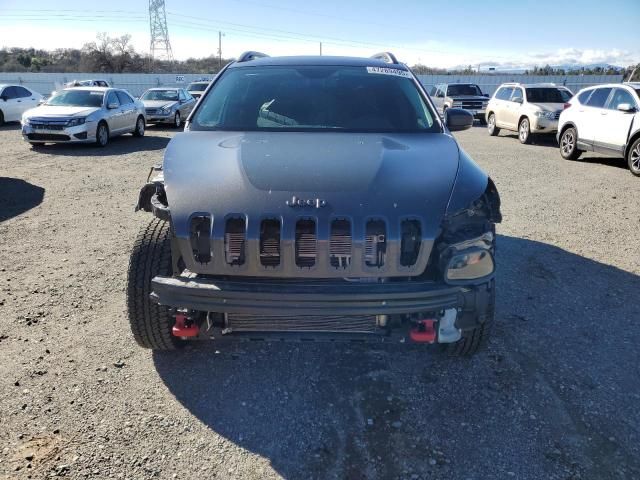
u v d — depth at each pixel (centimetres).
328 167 292
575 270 504
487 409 293
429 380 319
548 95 1597
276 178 281
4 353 336
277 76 414
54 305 407
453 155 319
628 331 384
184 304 261
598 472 248
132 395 298
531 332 379
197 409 289
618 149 1057
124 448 257
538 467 251
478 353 349
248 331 283
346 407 293
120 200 762
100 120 1382
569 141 1214
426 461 254
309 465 250
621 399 303
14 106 2008
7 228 614
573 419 285
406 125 376
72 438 262
